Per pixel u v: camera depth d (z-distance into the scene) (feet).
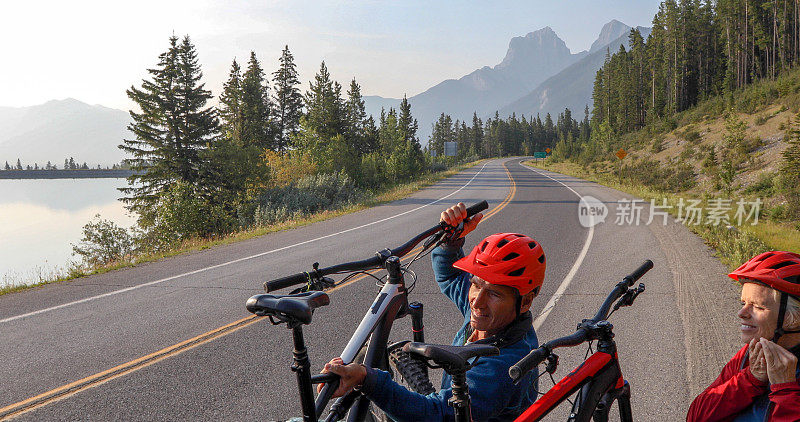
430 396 5.53
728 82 332.39
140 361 19.52
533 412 5.35
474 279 6.50
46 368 18.98
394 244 46.65
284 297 4.39
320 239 50.96
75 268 38.01
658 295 27.94
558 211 74.64
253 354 20.08
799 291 5.76
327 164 159.02
